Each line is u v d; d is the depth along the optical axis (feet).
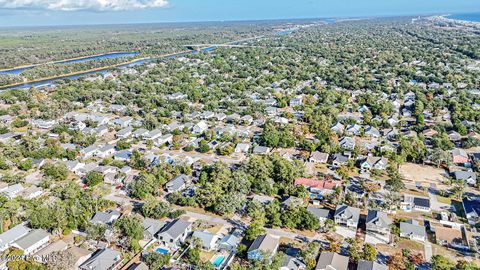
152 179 446.19
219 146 574.15
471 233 357.00
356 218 369.09
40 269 302.66
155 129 640.58
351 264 313.32
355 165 508.53
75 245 344.69
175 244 341.00
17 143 588.09
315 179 465.47
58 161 522.47
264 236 335.06
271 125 631.56
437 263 300.81
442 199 421.59
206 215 395.75
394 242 344.90
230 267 306.35
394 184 426.10
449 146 545.44
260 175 451.94
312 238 353.92
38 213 367.25
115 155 545.03
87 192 421.59
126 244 338.13
